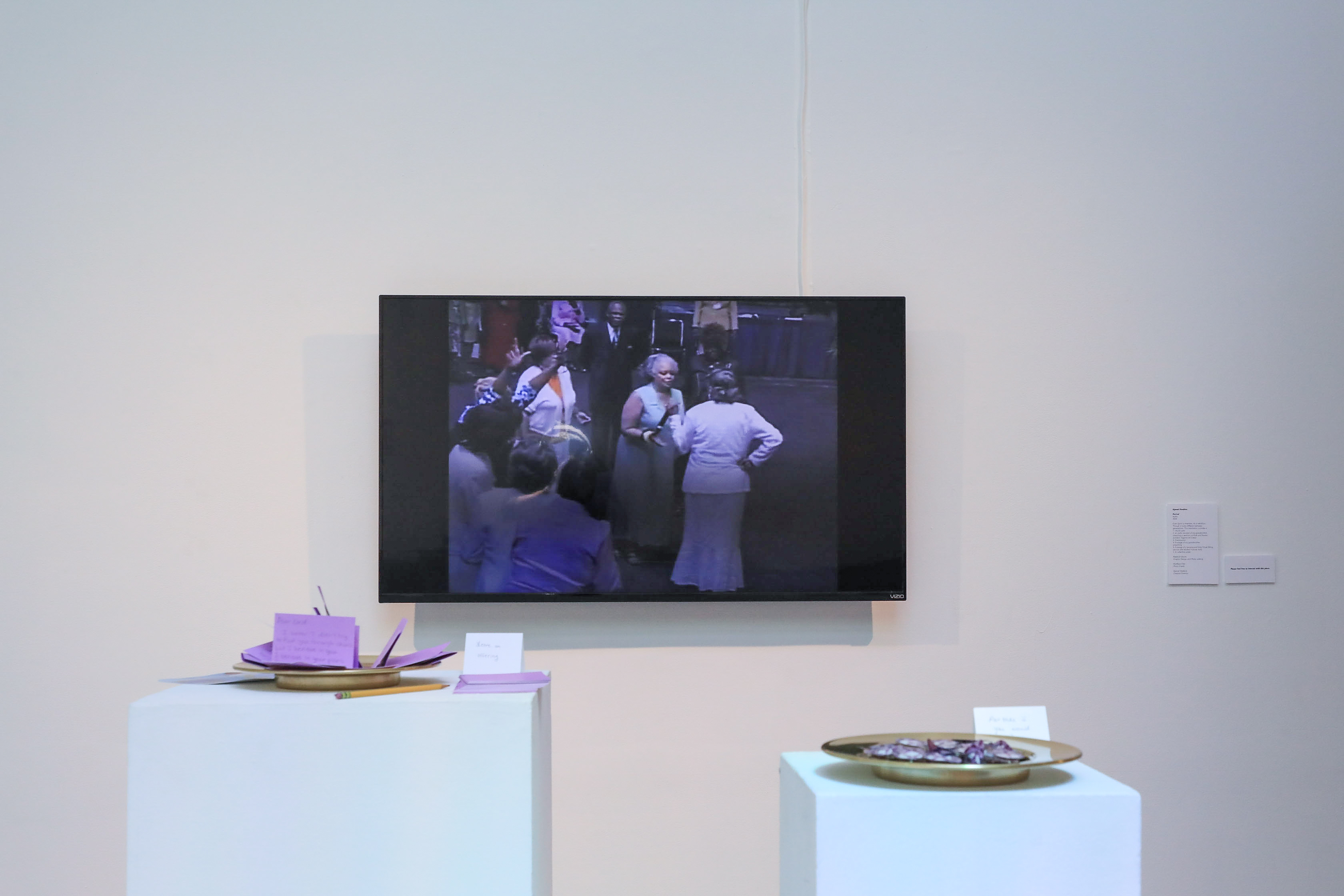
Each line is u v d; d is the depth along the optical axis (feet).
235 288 8.68
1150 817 8.86
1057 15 9.09
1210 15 9.14
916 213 8.96
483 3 8.89
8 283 8.55
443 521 8.41
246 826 4.74
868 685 8.75
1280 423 9.03
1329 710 8.96
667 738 8.65
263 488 8.61
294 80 8.78
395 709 4.81
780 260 8.90
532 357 8.50
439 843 4.80
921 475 8.86
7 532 8.45
